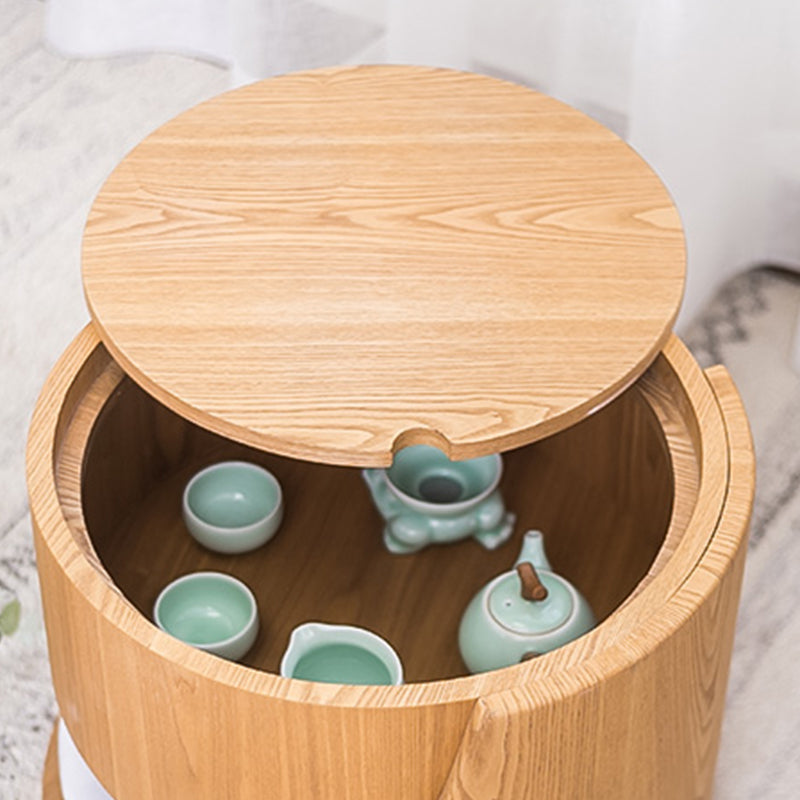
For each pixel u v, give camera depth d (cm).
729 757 163
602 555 155
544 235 133
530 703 105
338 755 109
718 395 129
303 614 149
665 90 176
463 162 141
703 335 212
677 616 112
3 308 214
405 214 134
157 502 158
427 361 120
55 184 235
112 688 117
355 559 155
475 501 152
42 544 118
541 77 187
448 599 151
